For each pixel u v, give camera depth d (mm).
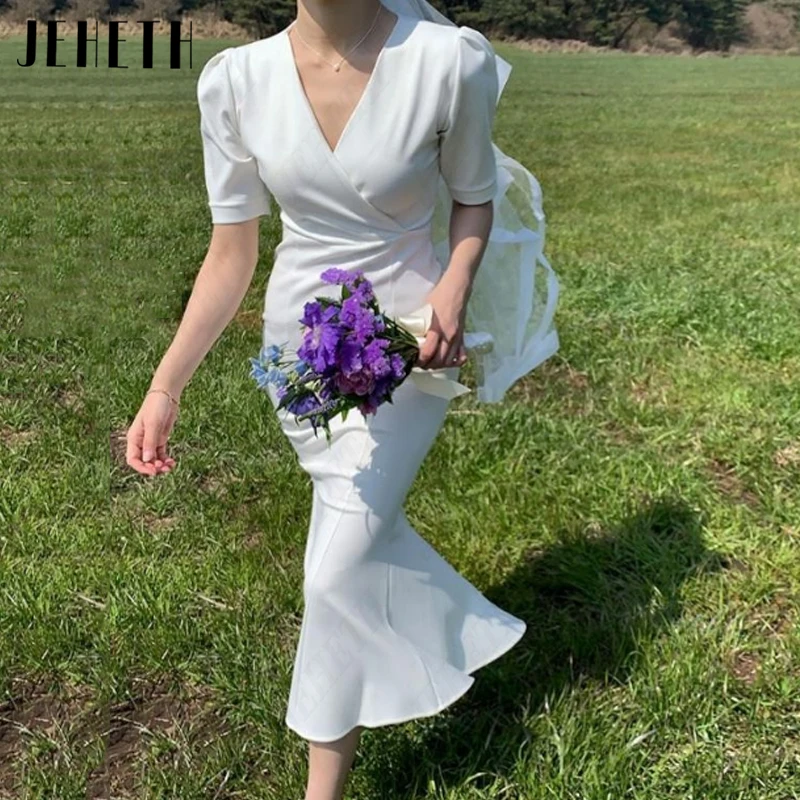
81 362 5305
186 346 2480
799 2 64875
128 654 3070
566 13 55469
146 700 2943
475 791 2531
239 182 2375
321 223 2275
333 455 2355
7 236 7902
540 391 5020
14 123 15625
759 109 23391
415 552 2457
